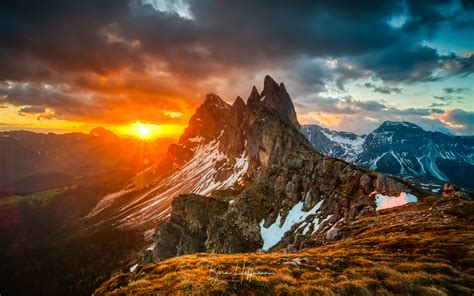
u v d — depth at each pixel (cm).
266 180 12862
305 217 10175
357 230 6116
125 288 3111
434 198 7119
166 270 3731
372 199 8556
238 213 11456
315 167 11894
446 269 3025
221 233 10744
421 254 3625
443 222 4966
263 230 10606
